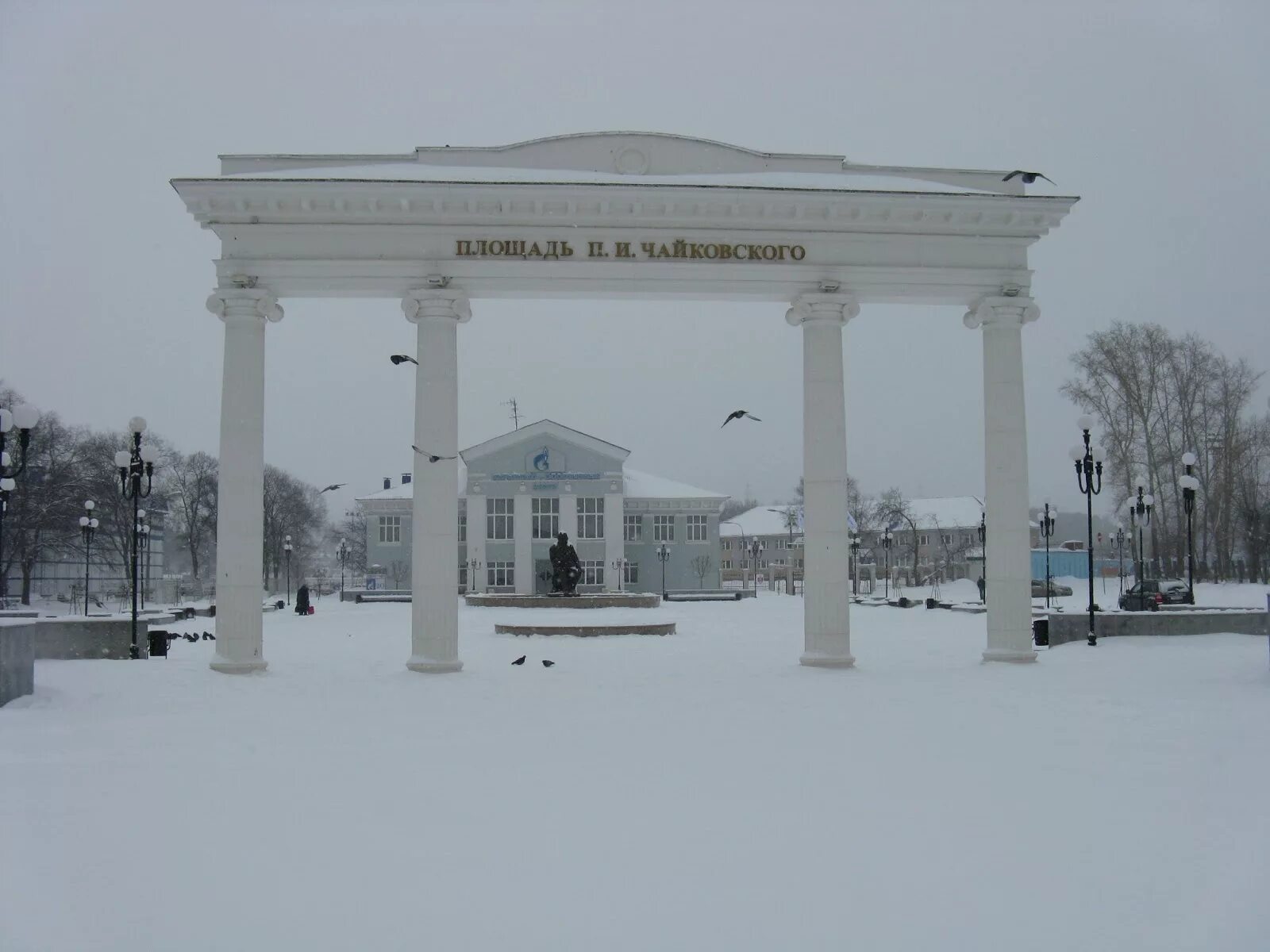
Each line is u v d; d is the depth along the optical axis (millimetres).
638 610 44875
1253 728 11750
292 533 104000
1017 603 19406
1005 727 12094
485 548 65812
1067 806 8195
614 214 18938
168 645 22703
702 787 8961
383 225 18797
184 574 99125
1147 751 10438
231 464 18594
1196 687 15469
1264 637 24188
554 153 19531
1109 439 56969
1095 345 57688
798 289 19422
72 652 21859
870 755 10375
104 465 65688
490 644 27953
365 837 7434
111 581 73188
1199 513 59125
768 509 116375
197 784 9156
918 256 19562
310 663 20734
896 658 21594
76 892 6273
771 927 5660
